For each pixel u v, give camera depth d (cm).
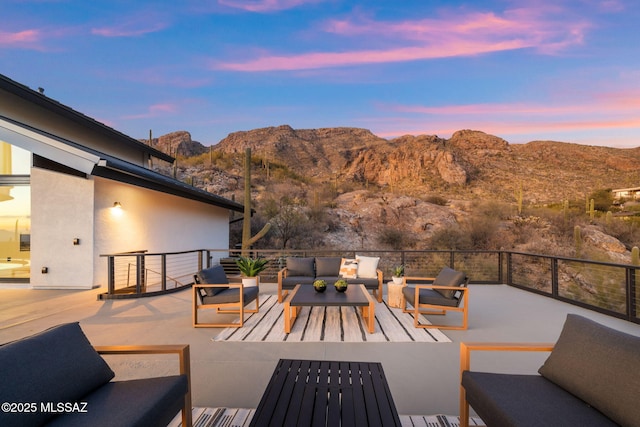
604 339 188
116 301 611
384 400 185
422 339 411
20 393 150
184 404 214
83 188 712
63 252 709
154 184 823
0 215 725
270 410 173
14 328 452
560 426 160
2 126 624
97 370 196
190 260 1122
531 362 337
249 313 536
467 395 215
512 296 679
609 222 1758
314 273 703
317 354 361
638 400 156
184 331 441
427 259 1393
